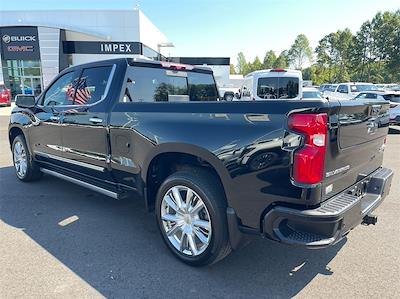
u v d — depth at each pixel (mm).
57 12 28500
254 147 2463
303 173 2260
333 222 2268
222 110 2670
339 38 75125
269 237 2469
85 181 4309
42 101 4969
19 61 29812
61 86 4547
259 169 2449
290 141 2295
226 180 2641
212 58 39562
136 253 3260
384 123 3318
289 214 2334
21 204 4609
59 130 4445
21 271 2916
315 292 2652
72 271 2924
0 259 3115
